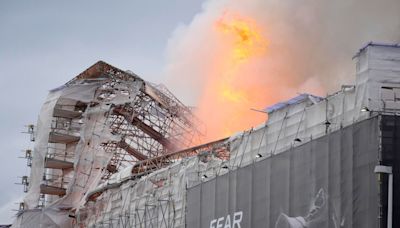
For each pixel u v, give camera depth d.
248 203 112.19
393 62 93.12
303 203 99.25
